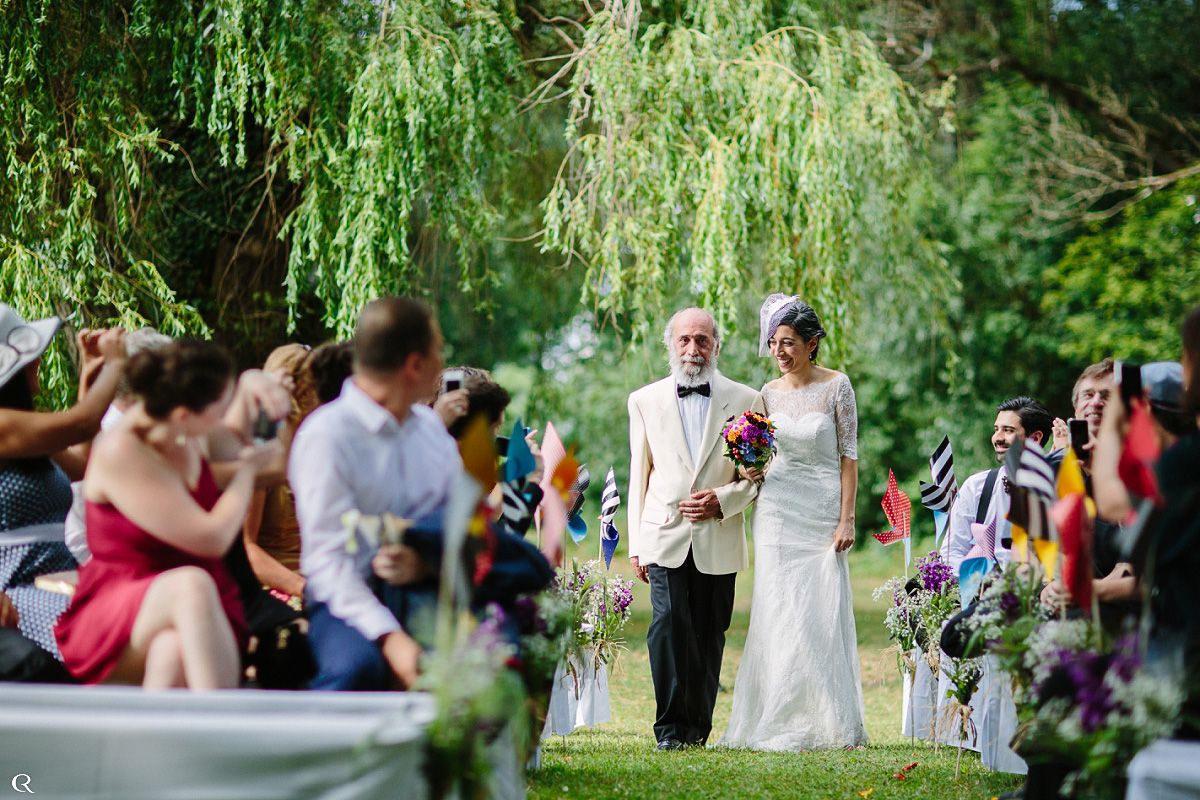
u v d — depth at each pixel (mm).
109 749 3762
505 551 4656
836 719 8242
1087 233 24125
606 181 12922
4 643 4816
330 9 12875
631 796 6172
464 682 3674
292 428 5516
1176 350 21562
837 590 8398
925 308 18547
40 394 11148
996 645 5184
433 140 12625
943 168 24172
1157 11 23875
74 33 11961
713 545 8320
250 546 5574
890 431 27016
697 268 12688
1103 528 5684
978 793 6324
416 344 4578
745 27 13555
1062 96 24500
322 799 3684
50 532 5445
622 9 13516
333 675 4281
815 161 12836
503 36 13258
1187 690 3961
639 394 8703
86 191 11539
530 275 17703
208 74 12648
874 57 14133
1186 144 23656
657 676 8266
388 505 4570
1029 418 7172
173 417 4441
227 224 14156
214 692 3994
